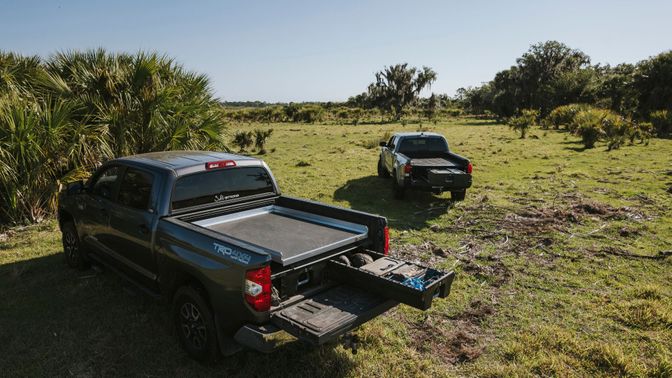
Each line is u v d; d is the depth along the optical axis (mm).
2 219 8078
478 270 5945
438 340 4172
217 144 10938
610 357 3783
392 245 7031
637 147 20906
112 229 4633
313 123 55875
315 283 3633
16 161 7750
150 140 9656
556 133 31594
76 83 9398
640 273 5805
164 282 3982
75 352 3873
